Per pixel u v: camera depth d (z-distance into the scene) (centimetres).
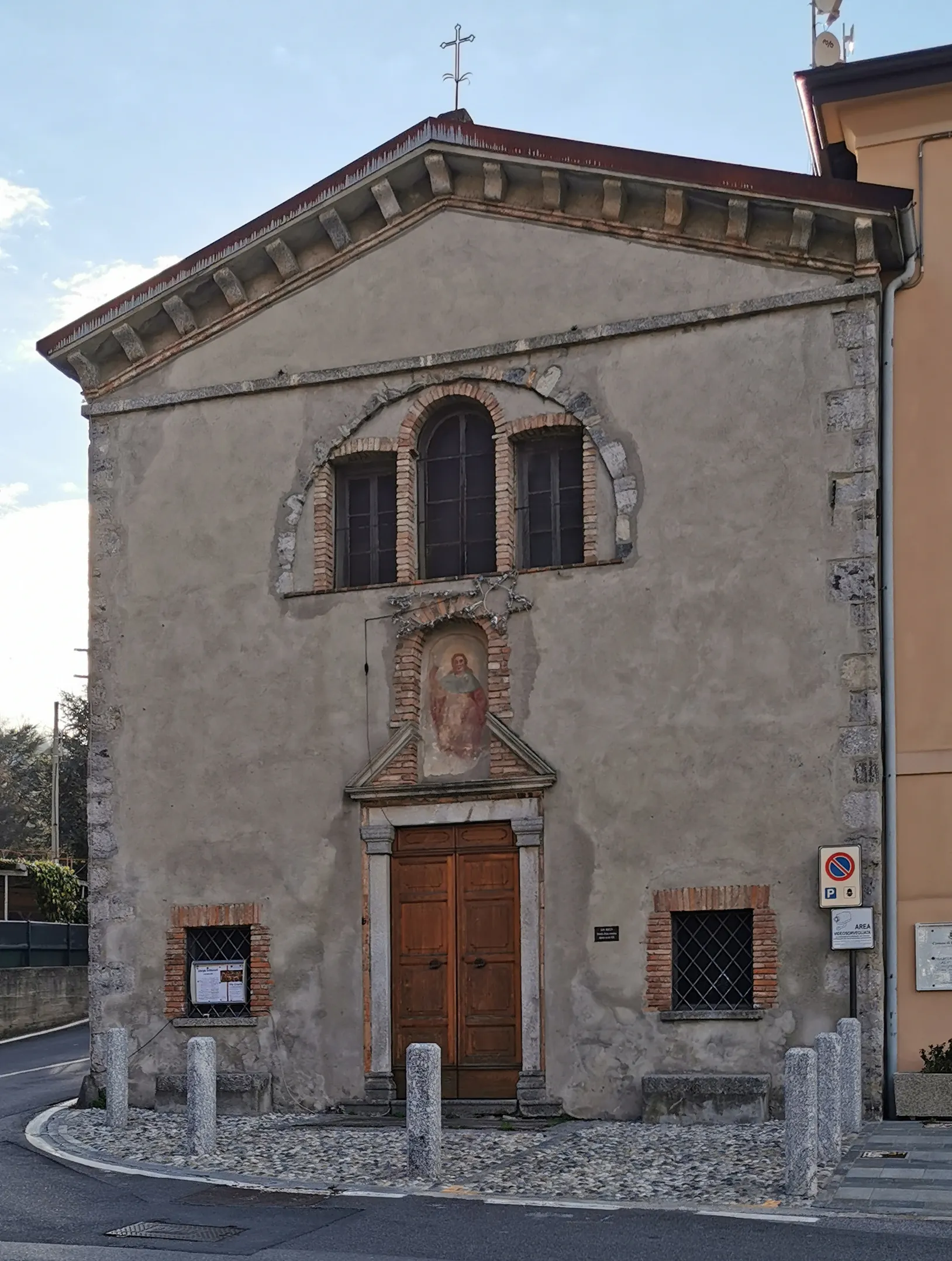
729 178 1596
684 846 1561
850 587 1543
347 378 1780
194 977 1747
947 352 1583
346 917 1683
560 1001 1580
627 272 1680
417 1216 1060
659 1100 1498
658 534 1620
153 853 1777
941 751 1514
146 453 1867
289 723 1742
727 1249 919
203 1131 1361
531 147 1686
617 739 1603
